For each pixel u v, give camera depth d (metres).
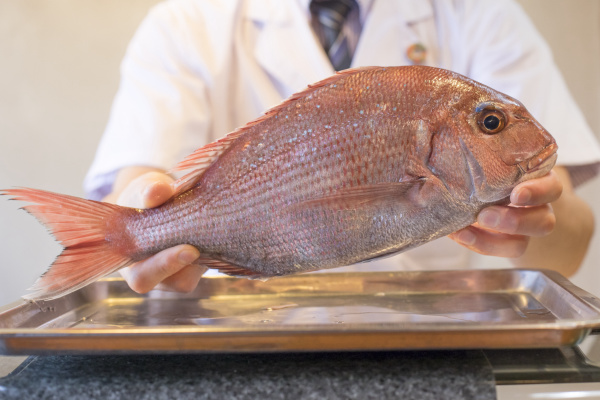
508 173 0.45
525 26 1.00
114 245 0.49
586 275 1.41
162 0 1.38
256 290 0.62
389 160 0.45
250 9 1.00
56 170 1.45
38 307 0.53
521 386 0.41
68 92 1.42
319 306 0.57
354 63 0.97
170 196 0.49
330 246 0.47
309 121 0.47
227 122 1.01
